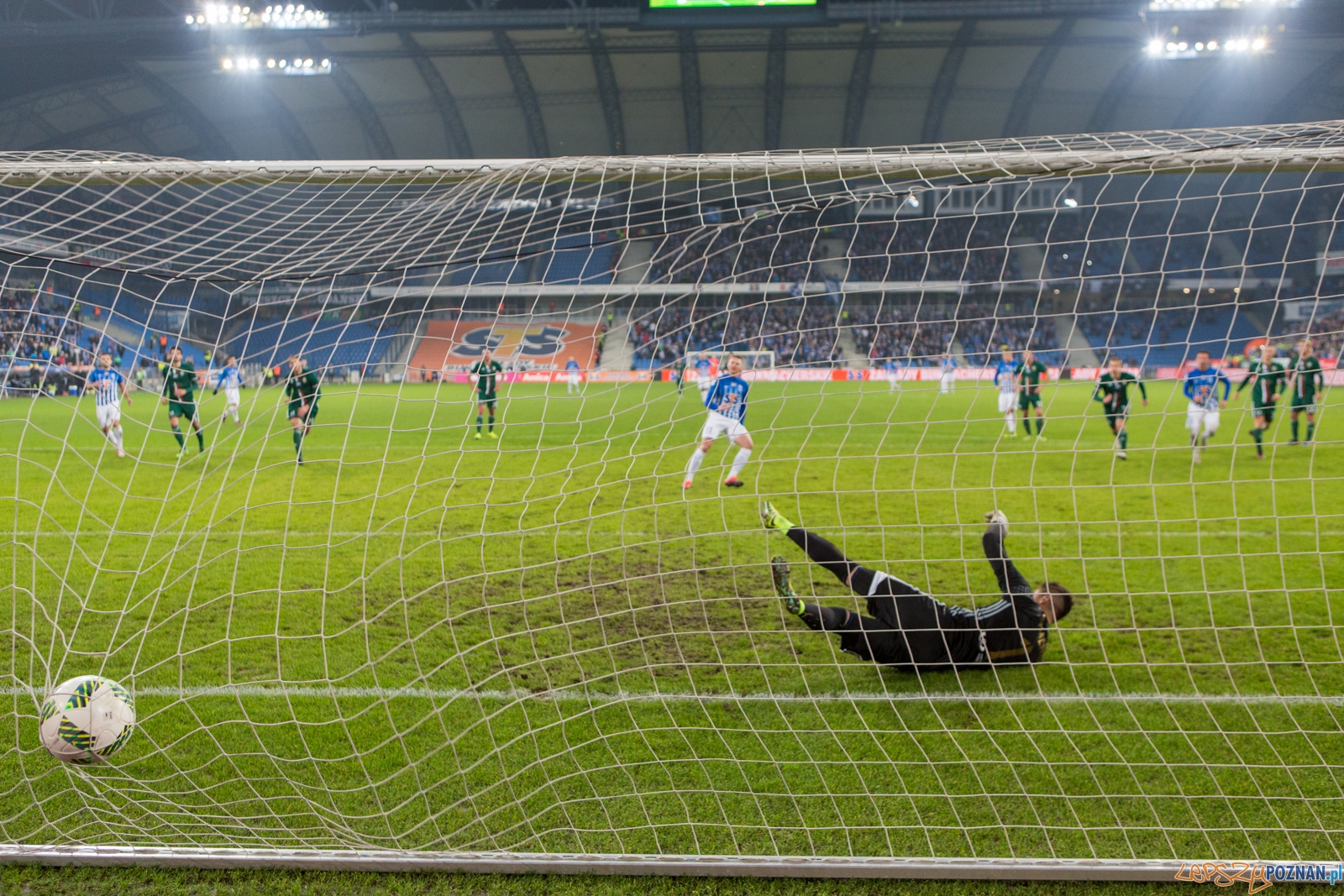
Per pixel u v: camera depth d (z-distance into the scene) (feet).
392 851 8.53
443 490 27.12
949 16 93.91
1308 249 93.20
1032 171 11.24
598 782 9.86
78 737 9.06
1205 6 92.12
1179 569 18.24
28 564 18.28
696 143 122.01
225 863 8.46
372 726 11.16
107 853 8.52
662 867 8.32
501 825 9.05
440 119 117.70
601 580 17.47
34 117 104.17
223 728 11.10
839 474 29.84
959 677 12.58
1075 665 13.10
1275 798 9.50
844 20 94.38
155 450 36.58
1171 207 101.09
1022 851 8.59
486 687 12.33
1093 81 108.88
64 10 97.09
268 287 14.47
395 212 13.94
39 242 20.93
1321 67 100.17
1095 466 31.12
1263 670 12.91
